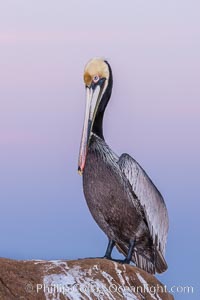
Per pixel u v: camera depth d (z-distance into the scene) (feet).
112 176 32.76
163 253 34.19
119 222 33.04
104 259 31.12
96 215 33.40
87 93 34.01
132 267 31.27
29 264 29.81
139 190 33.01
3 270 28.76
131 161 33.06
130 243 33.14
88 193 33.30
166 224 34.37
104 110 33.86
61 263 30.17
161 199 34.19
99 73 33.86
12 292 28.02
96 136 33.47
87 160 33.22
